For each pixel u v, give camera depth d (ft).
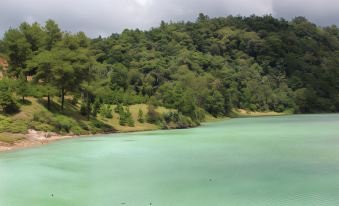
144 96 453.58
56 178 136.67
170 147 205.26
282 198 109.70
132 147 205.67
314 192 115.03
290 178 131.64
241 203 106.11
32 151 193.77
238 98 633.20
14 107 260.83
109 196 115.14
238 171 143.43
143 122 349.20
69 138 252.21
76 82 302.66
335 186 121.08
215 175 137.90
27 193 118.83
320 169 144.56
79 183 129.80
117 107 354.33
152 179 134.21
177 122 359.87
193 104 403.34
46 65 295.48
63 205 107.34
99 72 488.85
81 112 311.47
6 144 210.18
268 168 147.23
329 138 237.04
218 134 274.36
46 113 269.03
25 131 234.99
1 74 350.02
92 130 286.87
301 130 294.87
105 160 168.04
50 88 287.28
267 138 241.96
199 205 105.19
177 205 105.81
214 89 563.48
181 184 127.03
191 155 178.29
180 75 579.89
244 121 442.50
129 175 140.36
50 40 367.04
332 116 528.22
